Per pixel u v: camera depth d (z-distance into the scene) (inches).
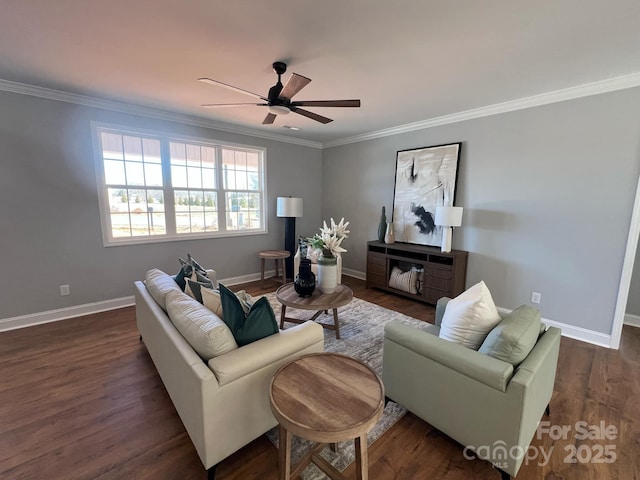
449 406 60.2
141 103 133.6
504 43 78.7
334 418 43.5
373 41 78.3
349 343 109.6
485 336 64.2
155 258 154.8
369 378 53.7
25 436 65.5
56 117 121.6
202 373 50.5
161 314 75.4
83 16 67.9
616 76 99.3
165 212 157.0
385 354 71.6
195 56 87.7
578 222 113.8
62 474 56.7
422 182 160.7
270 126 173.6
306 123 164.9
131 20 69.6
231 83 108.7
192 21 69.9
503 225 133.4
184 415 59.6
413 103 128.6
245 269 192.5
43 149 120.2
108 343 108.2
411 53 84.6
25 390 81.4
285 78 103.7
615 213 105.7
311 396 48.5
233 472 57.8
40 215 122.0
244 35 76.0
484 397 54.2
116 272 143.1
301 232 219.1
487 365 53.5
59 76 104.0
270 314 62.6
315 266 139.0
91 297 137.0
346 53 85.0
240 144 179.9
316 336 66.9
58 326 122.2
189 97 125.3
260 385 58.1
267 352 58.0
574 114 111.1
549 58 87.0
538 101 118.2
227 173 179.8
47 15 67.4
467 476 57.3
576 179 112.9
